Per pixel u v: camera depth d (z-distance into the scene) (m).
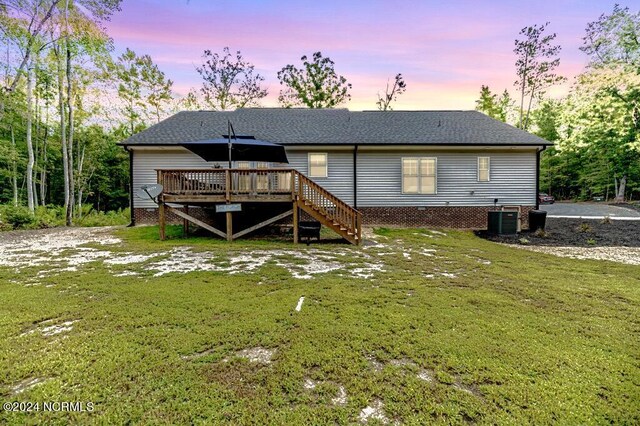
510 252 7.82
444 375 2.49
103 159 23.83
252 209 10.71
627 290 4.77
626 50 17.39
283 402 2.16
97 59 14.12
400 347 2.91
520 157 11.97
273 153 9.27
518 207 11.91
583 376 2.51
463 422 2.00
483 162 12.00
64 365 2.56
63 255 6.75
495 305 4.05
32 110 16.28
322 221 8.61
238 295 4.29
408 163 12.01
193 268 5.76
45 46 12.70
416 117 13.94
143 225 11.36
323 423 1.98
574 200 28.00
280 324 3.38
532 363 2.68
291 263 6.21
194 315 3.59
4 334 3.09
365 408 2.12
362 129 12.61
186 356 2.74
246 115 13.87
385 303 4.06
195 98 25.77
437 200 12.04
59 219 13.92
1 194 21.38
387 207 12.02
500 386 2.36
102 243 8.16
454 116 14.06
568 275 5.62
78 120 18.08
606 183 25.25
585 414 2.07
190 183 8.92
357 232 8.46
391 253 7.42
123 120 22.30
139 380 2.38
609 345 3.02
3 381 2.36
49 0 12.05
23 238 8.89
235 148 8.89
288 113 14.31
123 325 3.32
